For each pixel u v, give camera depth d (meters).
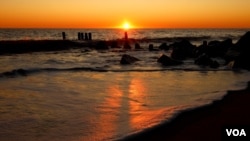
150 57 24.19
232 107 7.86
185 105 7.95
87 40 41.03
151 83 11.95
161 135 5.81
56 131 6.07
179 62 18.89
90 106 8.09
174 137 5.73
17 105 8.26
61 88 10.80
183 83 11.93
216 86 11.16
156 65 18.53
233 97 9.03
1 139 5.66
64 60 21.48
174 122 6.55
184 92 9.97
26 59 21.44
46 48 29.59
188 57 22.36
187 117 6.93
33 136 5.82
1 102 8.59
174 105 8.07
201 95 9.38
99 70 15.95
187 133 5.94
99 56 25.36
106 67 17.42
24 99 9.00
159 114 7.11
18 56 23.52
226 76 14.02
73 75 14.17
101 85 11.44
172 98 9.01
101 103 8.42
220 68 17.11
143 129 6.07
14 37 64.25
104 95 9.54
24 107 8.03
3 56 23.23
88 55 26.22
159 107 7.89
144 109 7.68
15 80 12.53
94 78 13.29
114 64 19.19
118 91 10.23
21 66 17.22
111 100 8.80
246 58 17.20
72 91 10.23
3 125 6.48
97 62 20.44
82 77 13.55
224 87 10.91
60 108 7.90
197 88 10.76
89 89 10.60
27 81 12.31
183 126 6.33
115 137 5.64
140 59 22.20
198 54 22.77
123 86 11.23
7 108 7.93
